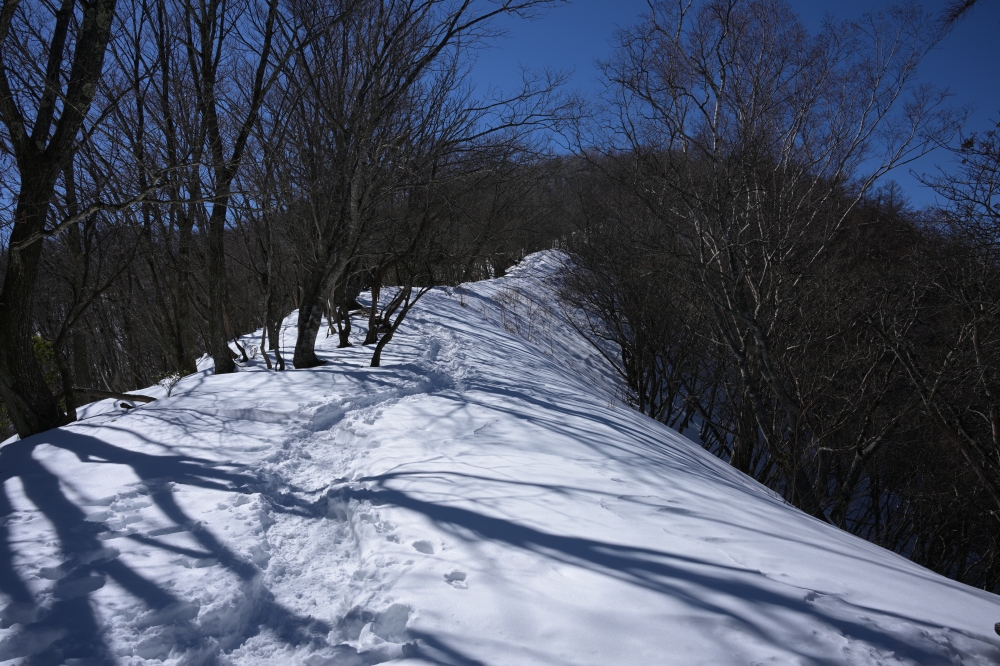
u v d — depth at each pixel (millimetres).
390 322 15359
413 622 2994
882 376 14156
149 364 25000
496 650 2758
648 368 17734
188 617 3057
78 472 5266
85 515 4348
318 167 10570
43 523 4199
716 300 11914
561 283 22719
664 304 16703
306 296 10844
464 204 12430
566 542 3947
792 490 11602
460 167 11328
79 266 9547
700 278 12445
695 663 2672
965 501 14062
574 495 4918
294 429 6898
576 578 3453
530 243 20891
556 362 16250
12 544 3842
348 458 6098
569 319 20984
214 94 10375
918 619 3275
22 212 6516
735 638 2875
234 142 11172
